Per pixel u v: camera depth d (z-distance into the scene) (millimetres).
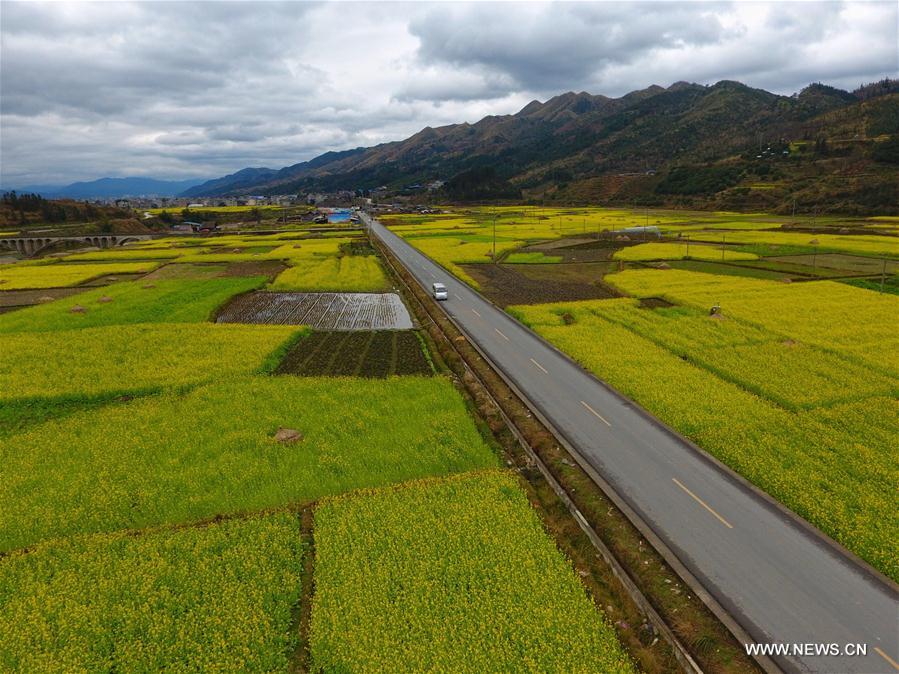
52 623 17406
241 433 29234
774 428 28188
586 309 53875
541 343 43719
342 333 49719
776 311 51438
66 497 24078
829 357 38906
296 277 76438
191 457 27250
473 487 24141
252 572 19406
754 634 16047
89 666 15898
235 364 39781
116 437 29453
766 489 23203
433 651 15773
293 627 17359
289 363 41719
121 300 60625
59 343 44781
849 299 56031
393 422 30562
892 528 20281
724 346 41938
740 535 20328
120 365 39750
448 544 20375
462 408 32344
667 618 16953
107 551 20688
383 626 16750
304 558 20344
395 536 20891
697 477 24141
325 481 25000
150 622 17344
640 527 20672
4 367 39531
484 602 17625
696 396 32312
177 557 20266
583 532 21375
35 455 27656
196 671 15703
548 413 30531
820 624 16391
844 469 24297
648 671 15352
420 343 46469
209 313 55312
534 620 16906
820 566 18734
